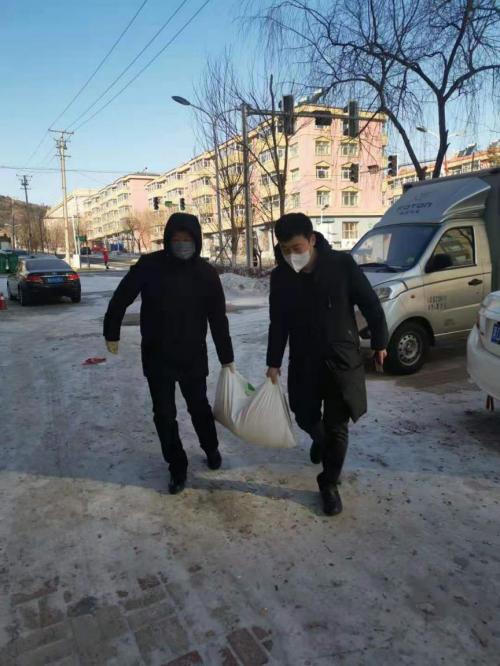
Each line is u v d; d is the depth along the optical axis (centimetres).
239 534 296
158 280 317
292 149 5278
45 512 325
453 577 256
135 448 420
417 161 1302
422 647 214
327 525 303
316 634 222
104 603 245
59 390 591
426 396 536
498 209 662
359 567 265
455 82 1198
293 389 316
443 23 1148
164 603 243
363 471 369
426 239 649
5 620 235
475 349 439
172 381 332
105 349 825
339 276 292
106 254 4450
